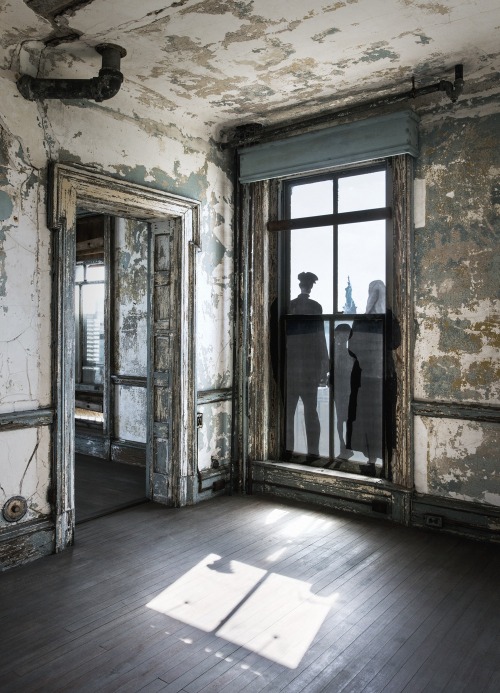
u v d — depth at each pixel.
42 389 3.33
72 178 3.43
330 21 2.92
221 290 4.68
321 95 3.90
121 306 5.87
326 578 3.03
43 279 3.33
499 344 3.60
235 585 2.95
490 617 2.62
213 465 4.62
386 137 3.87
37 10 2.79
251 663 2.26
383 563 3.24
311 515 4.10
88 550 3.42
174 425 4.29
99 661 2.26
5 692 2.06
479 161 3.67
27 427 3.24
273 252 4.65
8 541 3.13
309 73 3.55
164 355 4.36
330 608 2.70
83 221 6.60
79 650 2.33
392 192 3.97
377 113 4.02
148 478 4.46
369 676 2.18
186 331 4.30
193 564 3.21
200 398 4.45
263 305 4.65
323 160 4.18
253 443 4.68
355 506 4.14
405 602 2.77
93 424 6.36
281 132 4.38
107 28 2.97
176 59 3.36
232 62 3.40
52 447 3.38
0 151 3.09
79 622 2.56
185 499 4.32
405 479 3.92
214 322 4.61
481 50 3.23
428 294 3.88
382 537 3.66
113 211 4.03
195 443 4.36
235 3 2.74
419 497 3.85
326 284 4.43
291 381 4.63
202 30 3.01
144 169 3.96
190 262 4.31
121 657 2.29
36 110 3.27
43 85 3.14
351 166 4.22
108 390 5.97
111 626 2.53
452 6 2.77
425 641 2.42
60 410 3.38
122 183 3.74
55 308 3.36
